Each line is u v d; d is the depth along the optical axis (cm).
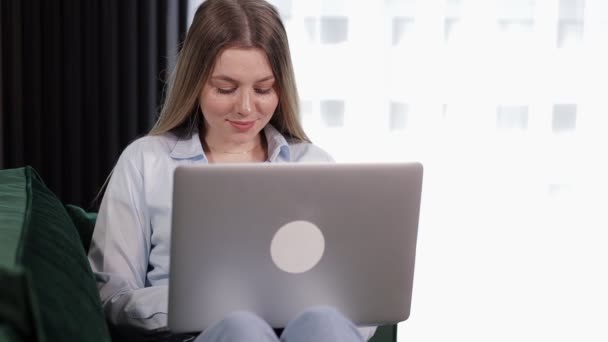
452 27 348
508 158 358
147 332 166
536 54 350
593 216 364
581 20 351
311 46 342
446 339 318
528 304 344
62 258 142
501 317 334
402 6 343
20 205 159
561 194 363
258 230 133
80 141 319
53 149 320
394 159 352
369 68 344
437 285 353
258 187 130
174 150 189
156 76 319
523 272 362
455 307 340
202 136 197
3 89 315
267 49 178
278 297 139
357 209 136
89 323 131
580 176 361
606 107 357
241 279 136
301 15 341
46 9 312
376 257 140
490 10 346
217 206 129
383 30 343
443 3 343
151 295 166
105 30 315
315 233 136
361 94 346
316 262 138
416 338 318
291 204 133
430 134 350
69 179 321
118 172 188
